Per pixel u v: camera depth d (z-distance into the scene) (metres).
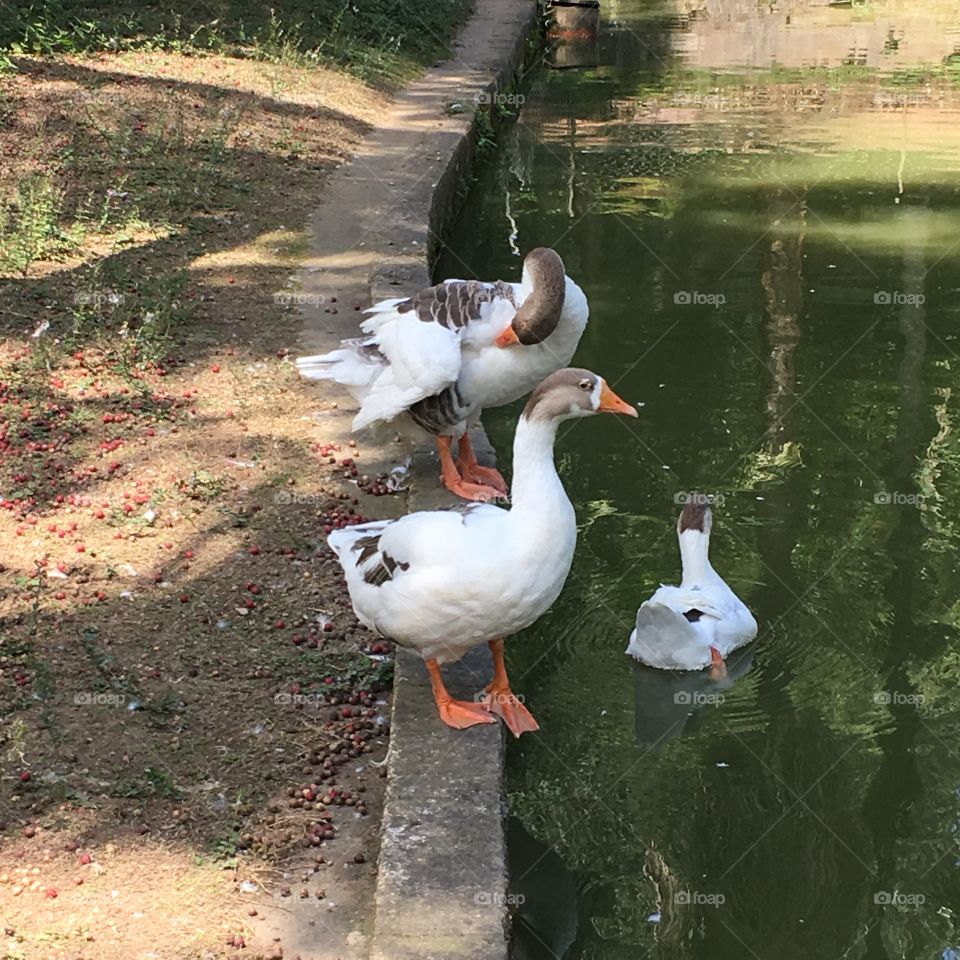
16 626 2.84
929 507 3.72
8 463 3.43
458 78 8.26
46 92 6.23
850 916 2.46
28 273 4.57
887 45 10.86
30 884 2.23
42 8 7.48
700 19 12.54
